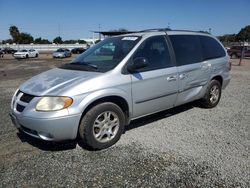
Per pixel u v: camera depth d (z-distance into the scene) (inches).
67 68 196.1
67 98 157.2
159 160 159.2
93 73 175.6
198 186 133.4
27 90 170.2
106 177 141.9
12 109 175.3
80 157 164.2
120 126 182.1
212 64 254.5
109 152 170.7
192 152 169.6
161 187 133.0
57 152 171.0
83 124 165.9
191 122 227.5
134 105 188.1
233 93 352.2
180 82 219.0
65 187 133.8
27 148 176.9
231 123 225.8
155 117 239.0
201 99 261.9
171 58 214.1
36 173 146.4
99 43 223.0
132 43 196.2
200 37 252.1
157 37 209.9
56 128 155.6
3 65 970.7
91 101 163.8
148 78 192.4
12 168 151.7
